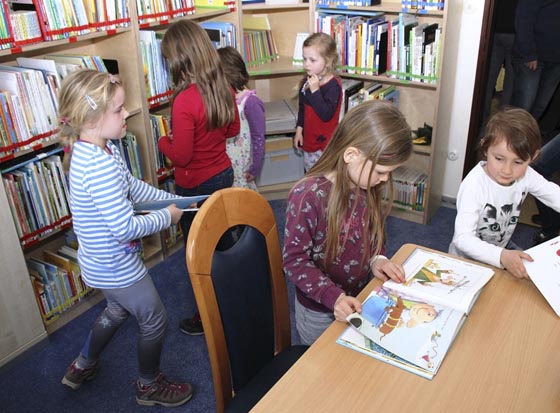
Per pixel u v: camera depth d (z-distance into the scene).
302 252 1.42
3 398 2.14
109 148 1.80
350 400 1.05
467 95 3.39
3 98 2.07
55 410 2.08
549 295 1.36
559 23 3.68
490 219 1.80
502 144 1.61
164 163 3.00
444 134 3.44
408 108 3.68
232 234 1.92
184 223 2.33
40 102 2.22
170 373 2.25
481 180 1.76
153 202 1.91
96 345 2.06
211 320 1.29
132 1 2.53
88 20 2.36
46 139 2.28
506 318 1.30
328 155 1.39
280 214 3.62
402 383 1.10
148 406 2.08
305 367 1.14
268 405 1.04
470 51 3.27
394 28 3.22
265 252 1.46
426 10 3.04
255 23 3.63
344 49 3.41
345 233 1.44
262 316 1.46
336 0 3.35
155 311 1.91
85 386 2.19
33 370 2.29
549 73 3.94
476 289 1.38
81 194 1.66
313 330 1.67
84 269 1.83
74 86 1.62
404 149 1.28
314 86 3.03
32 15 2.11
